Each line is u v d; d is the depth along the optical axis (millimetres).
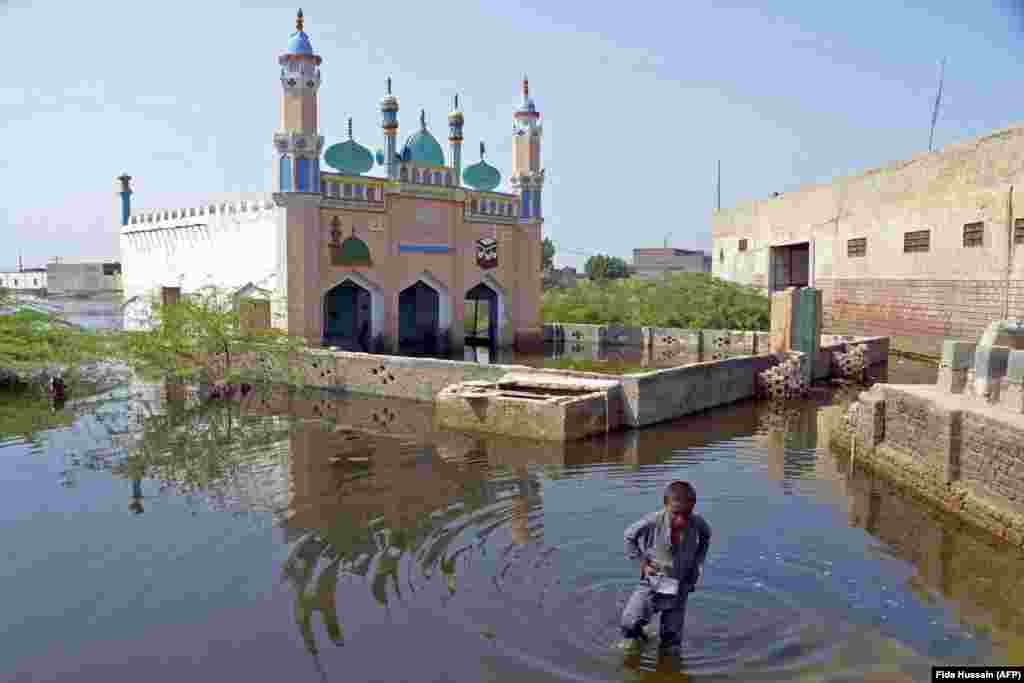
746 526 7145
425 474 9070
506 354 22531
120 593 5688
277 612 5355
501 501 7945
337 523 7246
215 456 9961
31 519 7375
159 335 15781
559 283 52125
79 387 15906
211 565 6215
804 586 5762
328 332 21734
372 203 19750
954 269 20328
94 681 4500
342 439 11039
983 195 19109
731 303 27234
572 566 6129
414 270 20906
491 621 5168
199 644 4918
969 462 7504
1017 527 6637
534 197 23719
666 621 4762
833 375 17312
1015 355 7535
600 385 11898
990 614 5324
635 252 75188
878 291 23906
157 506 7793
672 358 21609
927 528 7145
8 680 4512
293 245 18266
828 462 9703
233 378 15680
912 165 22188
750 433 11555
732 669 4566
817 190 27531
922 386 9320
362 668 4594
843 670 4570
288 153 18109
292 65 18047
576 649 4793
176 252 23594
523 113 23344
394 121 19984
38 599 5598
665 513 4707
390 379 14852
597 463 9633
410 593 5641
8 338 15508
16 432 11523
